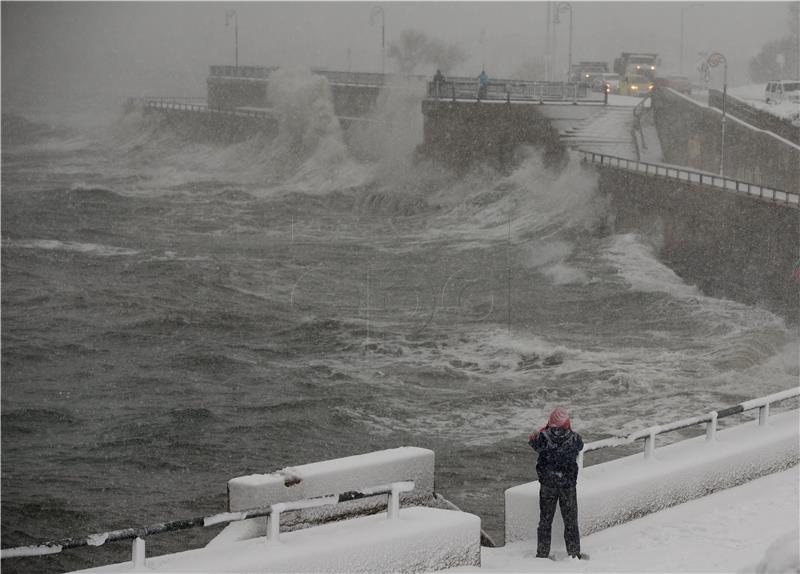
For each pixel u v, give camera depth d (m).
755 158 54.81
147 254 54.38
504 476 22.30
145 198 77.62
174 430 26.08
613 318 39.25
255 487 10.09
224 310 40.78
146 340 36.38
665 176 51.12
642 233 52.94
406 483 10.03
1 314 40.56
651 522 11.28
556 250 53.19
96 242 58.38
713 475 12.26
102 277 48.38
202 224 66.25
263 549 9.05
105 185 86.00
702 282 46.03
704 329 37.12
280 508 9.19
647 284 44.34
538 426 26.17
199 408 27.73
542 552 10.40
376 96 87.44
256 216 70.06
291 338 36.38
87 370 32.41
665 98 65.75
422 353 33.88
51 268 50.50
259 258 53.78
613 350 33.94
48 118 159.62
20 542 19.14
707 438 12.84
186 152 112.38
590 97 78.56
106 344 35.84
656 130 66.94
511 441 24.89
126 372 32.12
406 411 27.61
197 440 25.34
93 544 8.46
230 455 24.39
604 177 57.78
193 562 8.74
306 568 9.02
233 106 115.62
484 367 32.12
